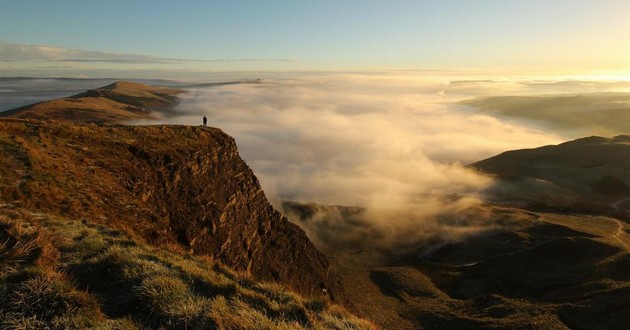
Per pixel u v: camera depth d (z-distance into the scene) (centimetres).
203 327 955
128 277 1157
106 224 2081
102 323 910
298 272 5116
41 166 2394
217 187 4281
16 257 1134
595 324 5966
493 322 6506
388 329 6669
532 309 6775
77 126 3544
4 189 1939
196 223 3341
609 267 7938
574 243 9381
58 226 1538
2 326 857
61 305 941
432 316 7269
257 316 1068
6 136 2641
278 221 5647
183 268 1305
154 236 2366
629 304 6109
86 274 1184
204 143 4597
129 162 3231
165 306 1016
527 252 9644
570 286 7881
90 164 2855
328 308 1302
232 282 1322
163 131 4316
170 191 3422
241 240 4103
